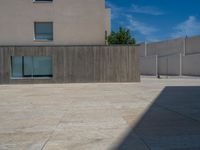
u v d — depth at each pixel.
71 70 20.97
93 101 10.99
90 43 21.80
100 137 5.44
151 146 4.81
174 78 31.75
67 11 21.66
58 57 20.92
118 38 38.62
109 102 10.62
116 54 21.16
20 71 20.89
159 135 5.55
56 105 10.05
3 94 14.13
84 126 6.44
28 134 5.79
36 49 20.86
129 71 21.25
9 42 21.56
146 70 50.59
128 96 12.60
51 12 21.58
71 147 4.81
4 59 20.70
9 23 21.50
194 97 12.14
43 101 11.23
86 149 4.68
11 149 4.76
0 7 21.45
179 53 44.44
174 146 4.80
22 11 21.50
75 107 9.48
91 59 21.05
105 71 21.12
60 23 21.64
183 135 5.53
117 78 21.19
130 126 6.38
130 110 8.67
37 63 20.95
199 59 38.50
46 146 4.89
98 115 7.86
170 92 14.44
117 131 5.91
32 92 15.02
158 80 26.91
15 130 6.18
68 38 21.67
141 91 14.98
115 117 7.51
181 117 7.41
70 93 14.20
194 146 4.79
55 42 21.64
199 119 7.13
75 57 20.97
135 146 4.82
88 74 21.05
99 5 21.81
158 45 49.47
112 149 4.66
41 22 21.67
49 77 21.02
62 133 5.81
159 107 9.24
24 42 21.58
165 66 46.34
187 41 43.19
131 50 21.20
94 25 21.78
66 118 7.48
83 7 21.73
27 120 7.30
